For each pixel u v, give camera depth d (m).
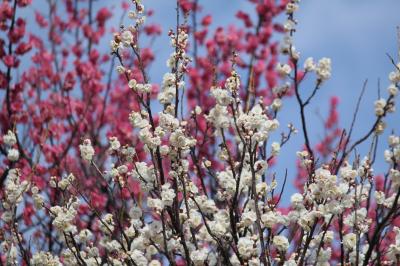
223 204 8.59
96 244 9.45
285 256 6.84
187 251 6.60
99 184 10.84
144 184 7.00
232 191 6.96
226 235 6.92
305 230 6.61
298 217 6.78
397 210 6.82
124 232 7.11
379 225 6.34
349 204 6.70
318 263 6.97
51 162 11.95
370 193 7.09
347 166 7.05
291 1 7.23
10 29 12.20
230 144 8.82
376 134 6.95
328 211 6.49
